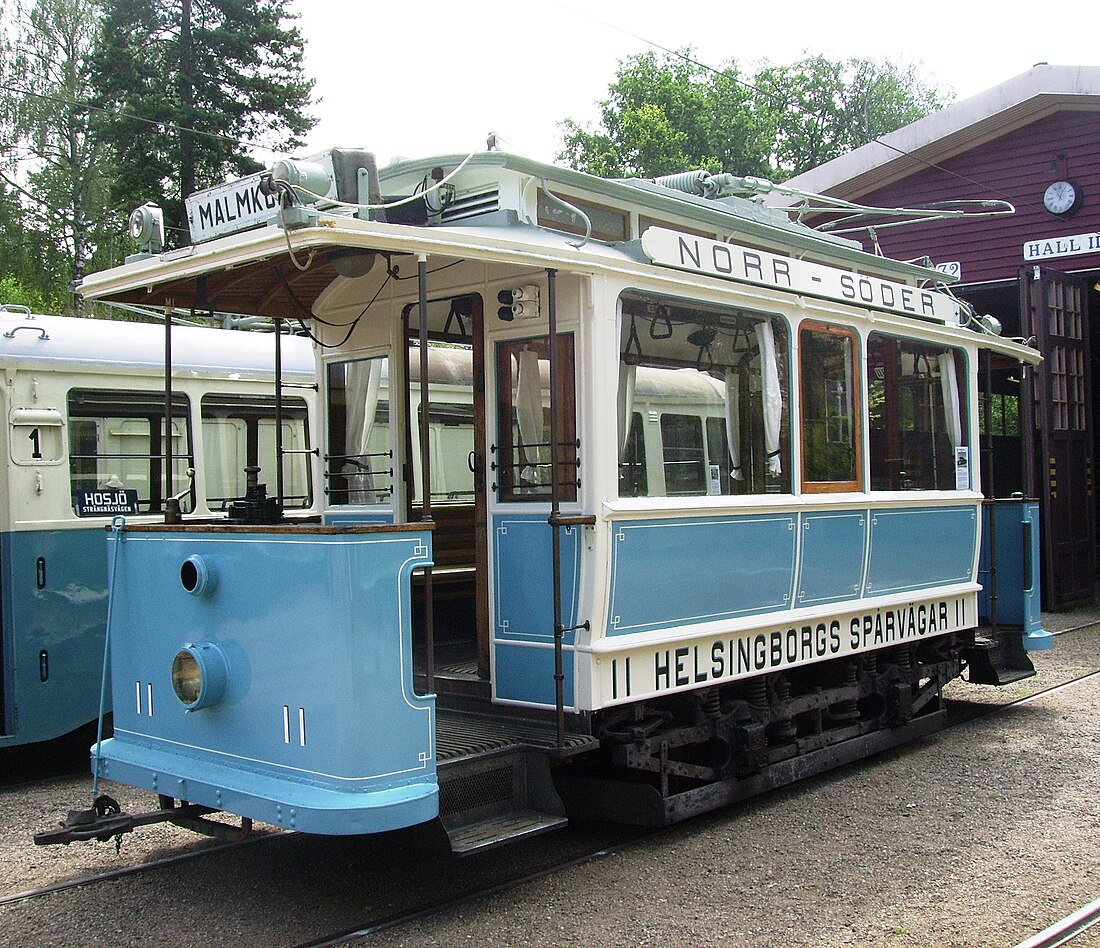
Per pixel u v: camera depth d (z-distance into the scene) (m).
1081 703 9.51
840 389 7.27
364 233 4.46
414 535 4.59
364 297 6.54
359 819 4.28
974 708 9.44
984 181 16.23
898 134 16.52
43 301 29.02
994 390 18.28
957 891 5.07
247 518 5.06
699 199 6.88
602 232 6.27
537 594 5.62
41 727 7.65
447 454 9.62
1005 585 9.66
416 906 4.96
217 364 8.97
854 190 17.16
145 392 8.45
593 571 5.36
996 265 16.17
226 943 4.60
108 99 25.44
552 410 5.50
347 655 4.38
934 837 5.90
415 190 6.03
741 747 6.31
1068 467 15.74
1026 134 15.84
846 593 7.22
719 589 6.12
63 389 7.94
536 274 5.61
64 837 4.98
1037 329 15.14
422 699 4.58
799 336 6.87
